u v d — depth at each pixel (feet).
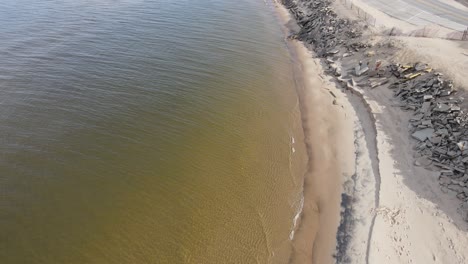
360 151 93.91
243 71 133.39
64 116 96.94
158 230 72.13
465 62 115.34
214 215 76.28
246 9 208.54
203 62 135.64
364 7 181.06
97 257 66.28
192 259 67.67
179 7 194.49
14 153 83.35
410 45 129.90
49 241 67.46
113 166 84.17
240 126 102.78
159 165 86.33
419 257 65.82
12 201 72.95
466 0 189.16
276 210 78.48
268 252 69.77
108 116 99.14
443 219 72.38
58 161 83.15
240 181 84.74
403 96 109.81
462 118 91.35
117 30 153.58
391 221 72.59
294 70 140.26
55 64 120.88
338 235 72.38
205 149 92.84
